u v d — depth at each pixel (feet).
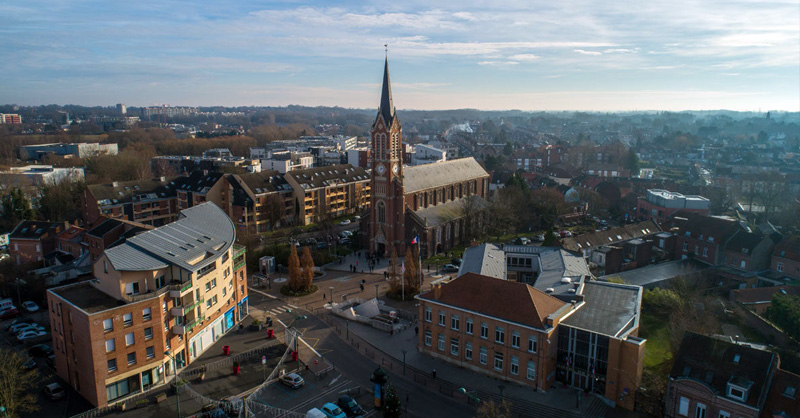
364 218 485.56
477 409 211.20
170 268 259.39
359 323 318.65
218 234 310.65
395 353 278.26
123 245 252.21
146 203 560.61
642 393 218.59
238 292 319.27
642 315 323.16
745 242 396.78
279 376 252.21
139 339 234.38
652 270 399.44
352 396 236.84
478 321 250.16
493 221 535.19
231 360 268.00
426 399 232.94
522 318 235.81
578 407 218.79
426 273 415.03
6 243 475.72
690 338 217.97
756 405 190.70
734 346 207.31
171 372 252.21
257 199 557.74
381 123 442.50
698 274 376.07
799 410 185.78
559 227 584.81
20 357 226.38
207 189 548.31
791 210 521.24
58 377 249.75
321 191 613.93
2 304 323.16
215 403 224.74
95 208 531.50
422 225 450.71
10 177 621.31
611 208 643.86
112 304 232.94
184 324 256.52
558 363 240.94
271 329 297.12
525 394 231.09
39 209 585.63
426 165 513.45
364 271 424.87
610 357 223.30
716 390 199.62
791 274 377.71
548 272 309.42
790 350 263.90
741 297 328.08
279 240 515.09
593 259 399.44
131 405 225.15
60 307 236.43
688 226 442.91
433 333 270.26
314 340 294.25
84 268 370.32
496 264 320.91
